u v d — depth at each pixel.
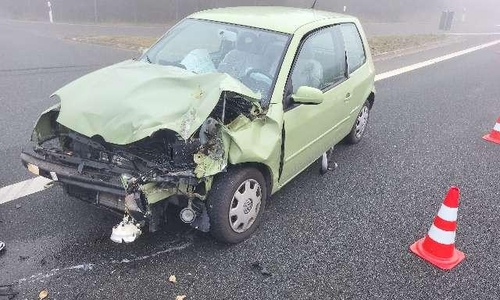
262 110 3.63
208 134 3.25
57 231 3.80
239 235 3.73
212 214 3.47
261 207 3.90
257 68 3.98
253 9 4.92
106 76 3.74
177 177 3.12
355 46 5.51
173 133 3.25
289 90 3.92
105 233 3.80
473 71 12.20
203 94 3.32
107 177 3.28
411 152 6.16
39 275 3.27
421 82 10.45
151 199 3.12
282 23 4.32
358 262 3.68
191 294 3.19
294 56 4.03
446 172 5.57
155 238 3.77
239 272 3.45
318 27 4.53
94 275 3.31
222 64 4.13
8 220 3.92
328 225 4.19
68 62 10.82
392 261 3.73
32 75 9.29
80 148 3.52
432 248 3.76
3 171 4.81
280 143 3.76
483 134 7.12
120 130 3.16
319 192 4.83
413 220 4.38
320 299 3.24
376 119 7.55
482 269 3.71
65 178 3.40
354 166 5.57
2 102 7.29
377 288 3.39
